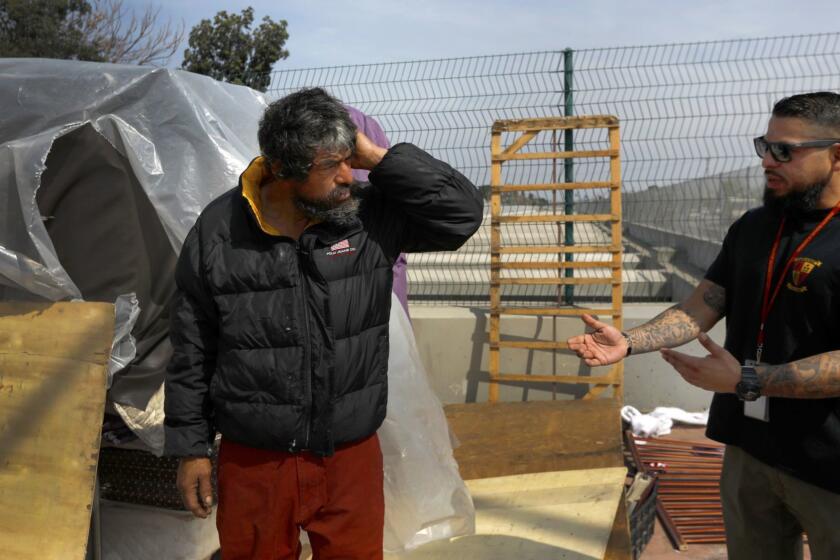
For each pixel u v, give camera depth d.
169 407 2.10
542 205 5.50
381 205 2.18
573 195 5.47
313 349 2.00
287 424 1.99
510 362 5.53
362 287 2.07
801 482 1.99
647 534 3.66
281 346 1.99
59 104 2.80
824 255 1.91
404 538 3.13
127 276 2.99
